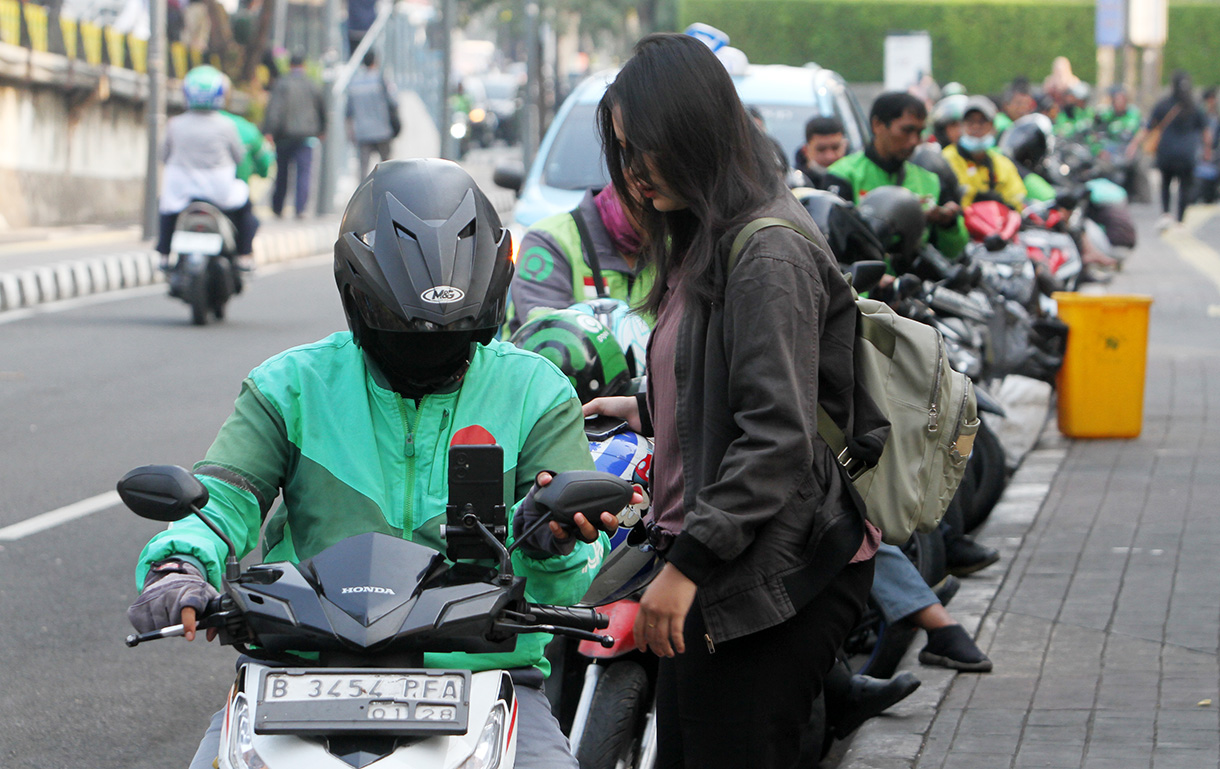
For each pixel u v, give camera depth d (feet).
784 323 11.59
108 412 38.17
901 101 30.42
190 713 19.83
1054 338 34.88
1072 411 35.27
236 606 9.82
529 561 11.44
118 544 27.09
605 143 12.62
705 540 11.46
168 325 53.57
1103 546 25.90
